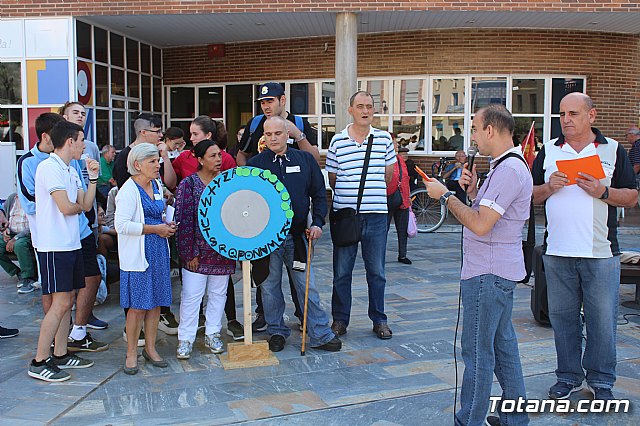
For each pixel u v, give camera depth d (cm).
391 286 748
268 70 1387
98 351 519
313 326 514
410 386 444
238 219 483
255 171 485
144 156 456
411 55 1299
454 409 378
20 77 1130
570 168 393
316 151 554
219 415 400
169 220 505
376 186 533
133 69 1345
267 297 514
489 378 342
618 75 1305
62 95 1123
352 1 1064
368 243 539
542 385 446
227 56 1413
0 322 604
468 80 1292
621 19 1175
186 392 436
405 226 875
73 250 455
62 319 477
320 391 436
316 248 998
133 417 397
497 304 338
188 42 1398
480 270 339
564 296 415
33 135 1138
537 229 1152
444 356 505
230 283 552
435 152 1321
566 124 403
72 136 452
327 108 1355
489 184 334
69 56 1115
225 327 594
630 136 1202
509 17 1159
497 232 337
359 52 1331
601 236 399
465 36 1277
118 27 1223
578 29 1276
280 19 1159
